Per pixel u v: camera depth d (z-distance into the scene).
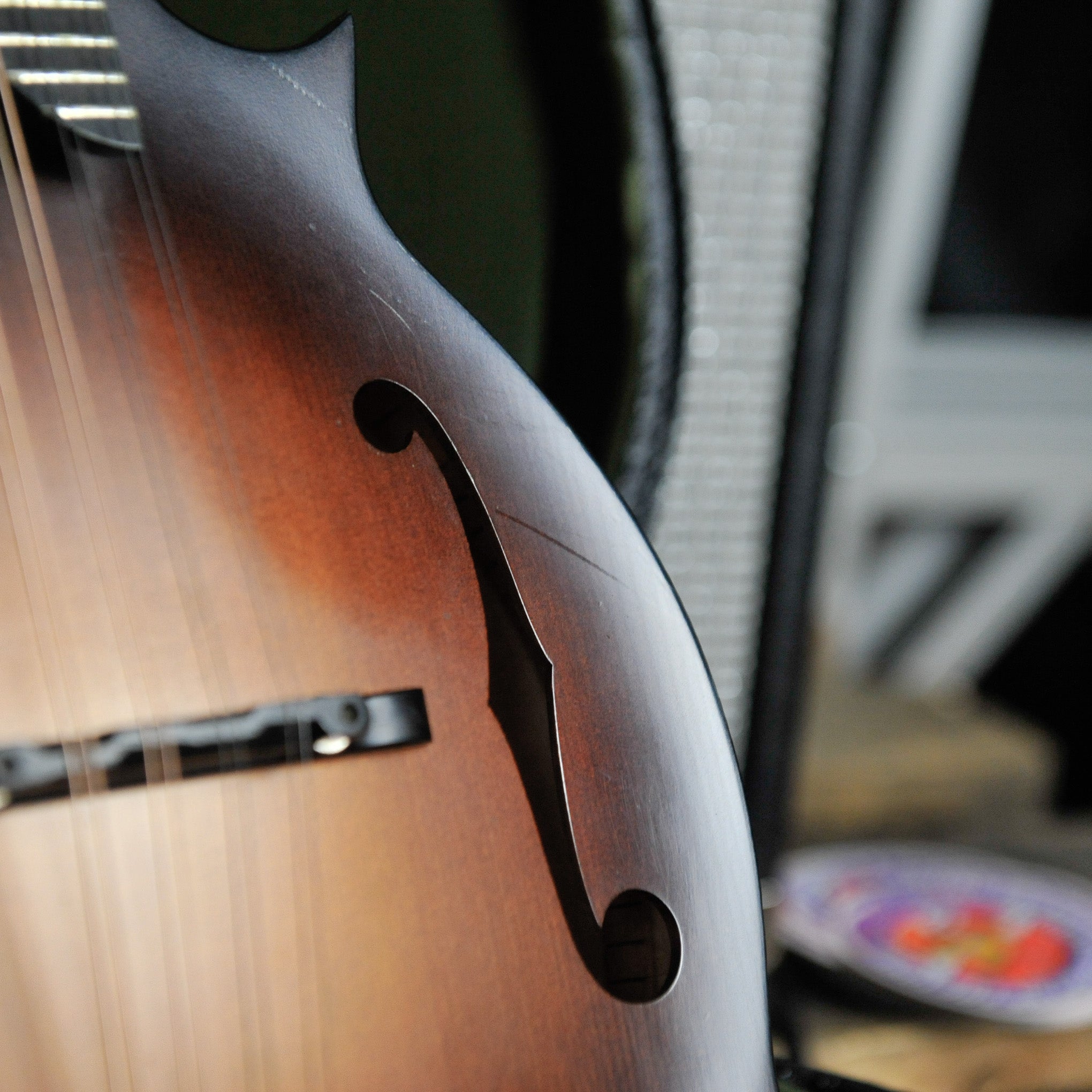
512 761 0.73
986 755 1.56
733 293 0.98
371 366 0.74
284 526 0.73
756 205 0.97
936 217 1.86
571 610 0.74
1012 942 0.99
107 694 0.71
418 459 0.74
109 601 0.72
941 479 2.08
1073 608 2.20
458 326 0.75
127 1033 0.71
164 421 0.73
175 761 0.71
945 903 1.06
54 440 0.72
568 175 0.85
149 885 0.71
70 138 0.73
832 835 1.44
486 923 0.73
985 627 2.26
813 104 0.96
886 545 2.17
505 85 0.84
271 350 0.74
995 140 1.83
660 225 0.86
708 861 0.74
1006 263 1.97
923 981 0.92
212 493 0.73
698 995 0.73
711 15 0.92
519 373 0.75
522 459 0.75
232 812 0.72
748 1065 0.73
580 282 0.86
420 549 0.74
